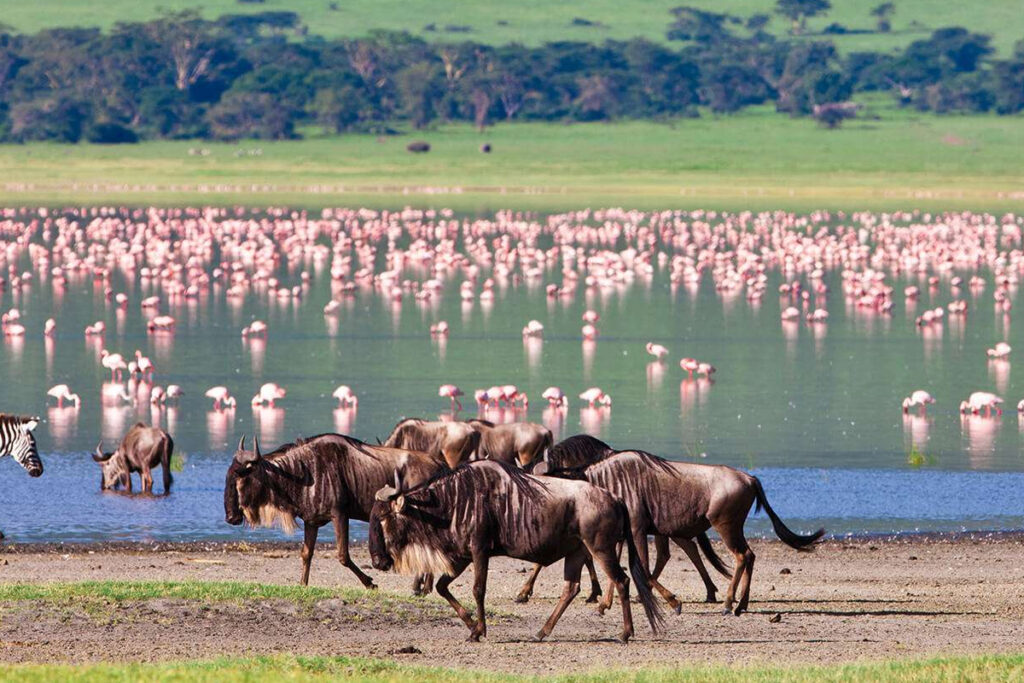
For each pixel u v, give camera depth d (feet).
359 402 504.02
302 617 230.27
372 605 238.89
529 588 258.98
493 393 492.13
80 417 475.31
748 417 482.69
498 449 305.73
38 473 291.38
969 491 376.07
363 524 344.90
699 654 216.13
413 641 221.46
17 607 225.76
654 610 219.61
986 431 463.01
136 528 327.67
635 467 243.60
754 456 417.90
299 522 342.44
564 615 246.88
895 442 441.68
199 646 212.02
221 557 299.17
